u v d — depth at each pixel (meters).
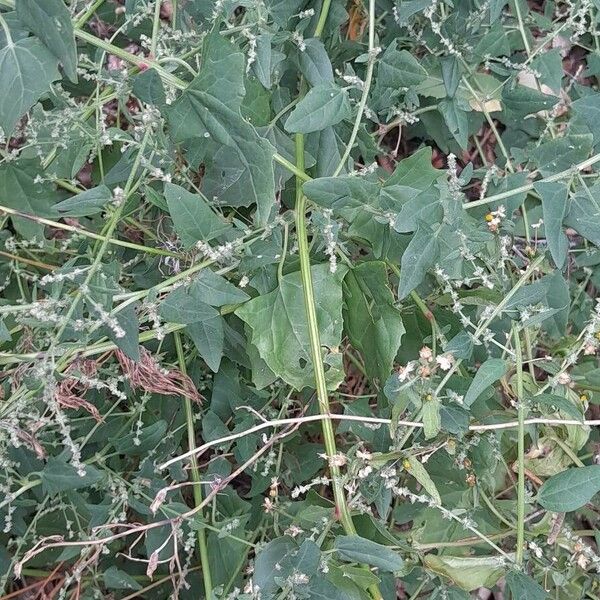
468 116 0.76
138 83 0.56
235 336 0.65
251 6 0.60
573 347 0.62
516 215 0.72
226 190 0.65
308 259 0.60
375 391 0.71
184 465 0.67
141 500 0.64
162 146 0.60
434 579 0.60
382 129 0.70
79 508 0.66
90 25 0.77
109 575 0.64
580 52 0.81
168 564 0.70
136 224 0.66
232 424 0.70
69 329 0.56
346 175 0.60
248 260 0.60
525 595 0.55
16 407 0.56
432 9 0.63
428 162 0.60
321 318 0.62
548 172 0.63
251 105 0.63
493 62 0.74
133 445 0.63
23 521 0.66
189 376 0.67
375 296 0.62
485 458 0.60
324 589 0.55
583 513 0.69
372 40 0.60
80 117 0.62
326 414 0.58
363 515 0.61
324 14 0.64
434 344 0.61
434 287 0.67
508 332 0.63
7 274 0.69
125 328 0.56
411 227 0.58
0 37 0.52
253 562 0.61
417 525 0.63
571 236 0.75
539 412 0.61
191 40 0.62
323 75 0.63
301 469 0.68
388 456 0.57
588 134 0.61
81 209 0.58
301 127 0.58
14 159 0.61
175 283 0.58
